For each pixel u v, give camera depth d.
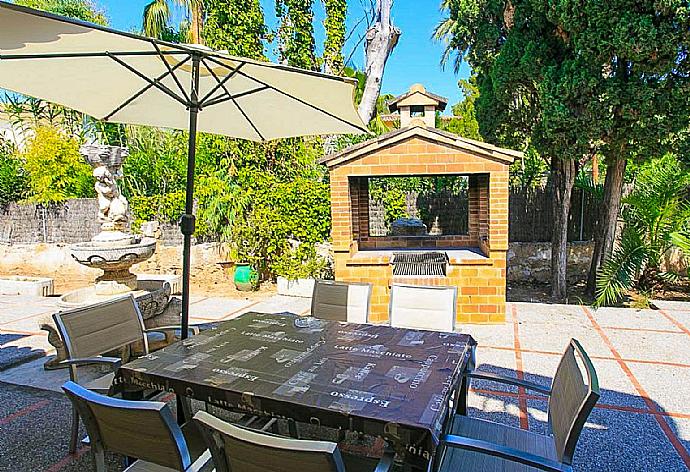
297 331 3.48
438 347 3.11
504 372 4.90
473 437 2.69
